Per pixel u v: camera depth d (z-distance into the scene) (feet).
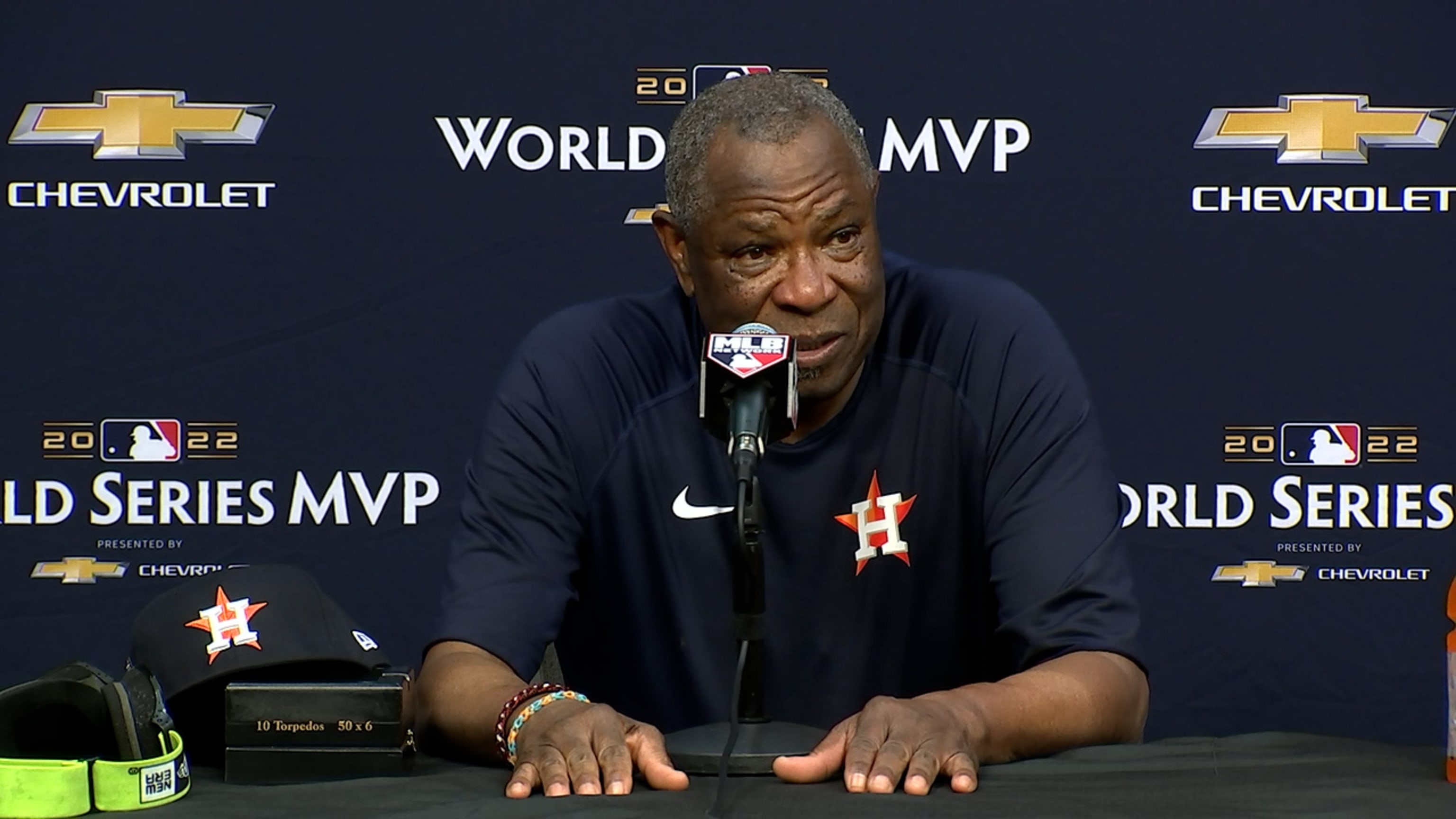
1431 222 33.91
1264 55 34.01
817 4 34.27
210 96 34.37
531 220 34.63
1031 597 23.82
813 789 17.30
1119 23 34.09
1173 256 34.17
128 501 34.32
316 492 34.55
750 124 22.84
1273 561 34.06
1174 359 34.17
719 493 26.61
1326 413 33.96
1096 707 20.89
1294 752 19.10
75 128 34.27
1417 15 33.78
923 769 17.28
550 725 18.83
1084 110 34.19
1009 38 34.22
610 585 27.09
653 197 34.65
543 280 34.65
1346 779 17.21
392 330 34.58
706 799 16.65
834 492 26.35
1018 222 34.32
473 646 23.82
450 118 34.50
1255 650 34.04
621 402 26.94
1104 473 25.14
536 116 34.55
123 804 16.79
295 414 34.53
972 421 25.86
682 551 26.68
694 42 34.42
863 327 23.66
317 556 34.55
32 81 34.22
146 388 34.35
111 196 34.35
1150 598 34.14
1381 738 33.86
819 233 22.80
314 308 34.53
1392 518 33.91
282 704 18.84
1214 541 34.12
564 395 26.55
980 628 26.68
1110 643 22.54
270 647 20.44
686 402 26.89
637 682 27.09
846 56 34.30
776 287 22.93
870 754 17.63
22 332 34.24
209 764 21.06
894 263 27.96
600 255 34.65
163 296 34.40
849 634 26.55
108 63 34.27
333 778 18.84
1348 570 33.96
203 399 34.40
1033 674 21.16
